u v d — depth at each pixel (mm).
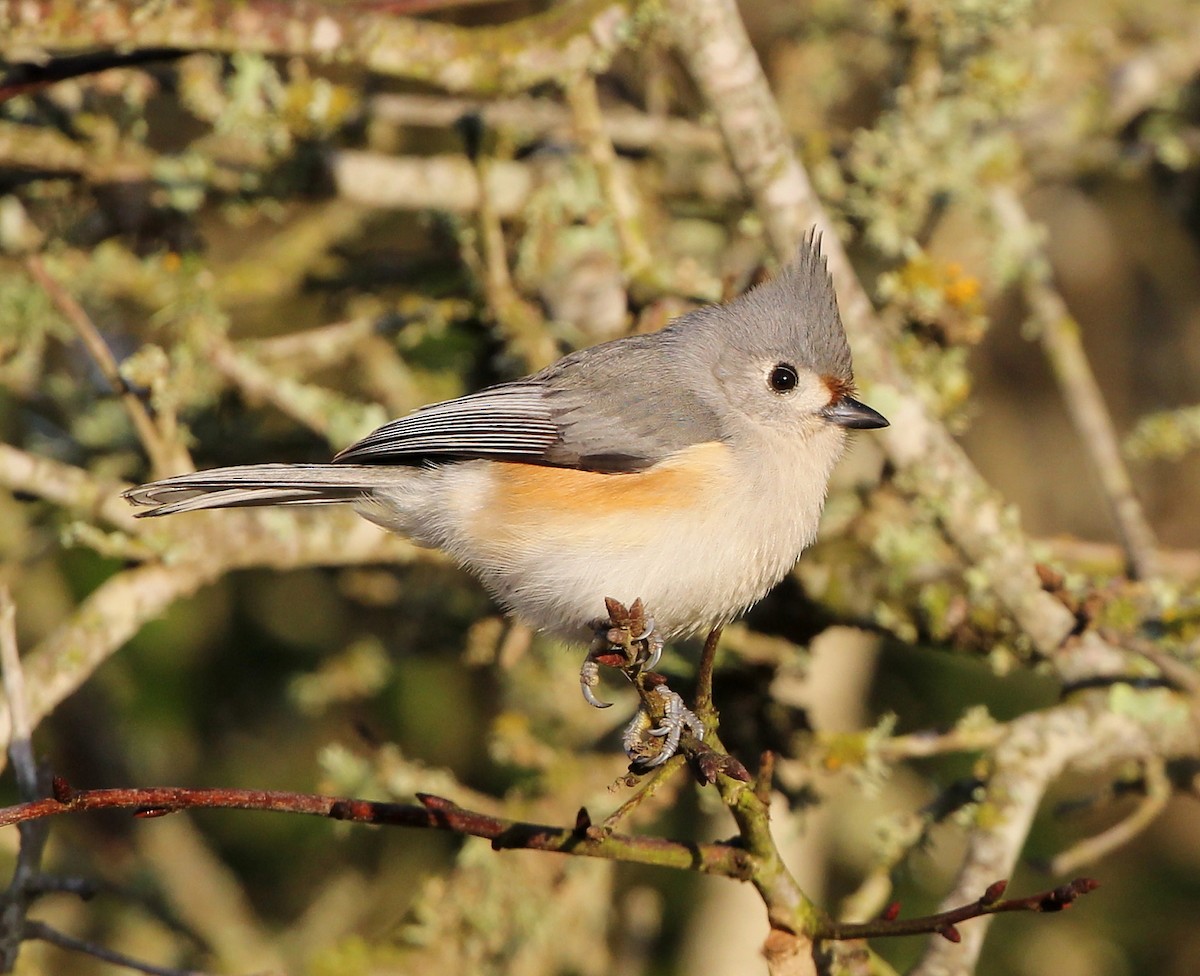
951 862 12070
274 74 10820
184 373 10047
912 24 10617
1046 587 7840
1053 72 12039
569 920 10227
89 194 11062
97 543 9383
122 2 8273
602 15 9086
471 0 9102
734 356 8383
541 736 11164
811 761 9047
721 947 11555
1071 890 5762
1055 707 8648
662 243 12117
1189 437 9719
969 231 12320
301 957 11117
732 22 9055
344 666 11398
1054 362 11406
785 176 9289
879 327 9430
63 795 5656
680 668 9680
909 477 9258
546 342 10164
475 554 8297
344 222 12367
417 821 6141
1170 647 8969
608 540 8023
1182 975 11883
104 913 11367
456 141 13750
